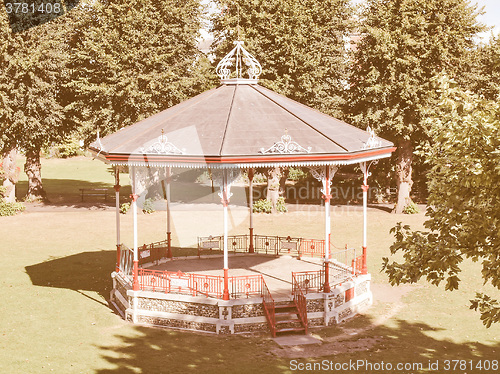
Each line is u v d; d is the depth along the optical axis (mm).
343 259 32875
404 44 44812
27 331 22359
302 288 24594
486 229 13242
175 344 21359
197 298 23047
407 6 45438
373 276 30266
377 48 44812
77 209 51469
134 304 24094
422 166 55531
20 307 25250
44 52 46469
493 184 13148
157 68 48250
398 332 22578
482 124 13086
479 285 28609
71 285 29000
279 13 48000
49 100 47750
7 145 48531
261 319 22812
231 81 27875
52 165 88375
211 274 27297
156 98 48812
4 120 46469
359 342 21531
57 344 21094
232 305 22578
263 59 47750
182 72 49938
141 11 47031
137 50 46875
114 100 47125
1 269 31641
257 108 25875
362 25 47875
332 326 23344
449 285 13656
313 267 28859
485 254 13578
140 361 19656
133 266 27000
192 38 50562
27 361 19422
